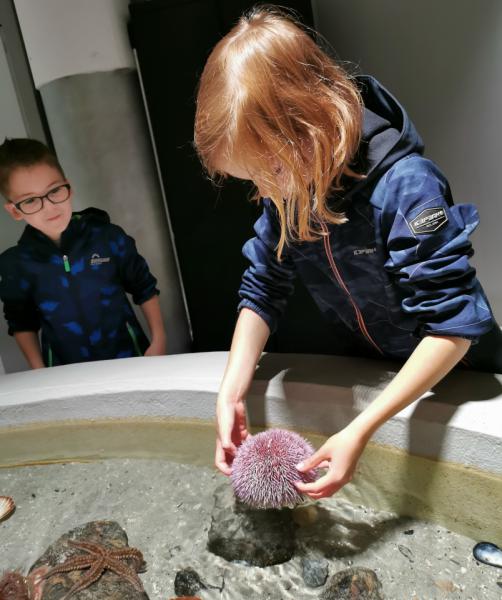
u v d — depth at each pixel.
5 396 1.30
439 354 0.78
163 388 1.20
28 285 1.69
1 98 2.14
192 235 2.26
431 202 0.77
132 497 1.16
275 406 1.11
